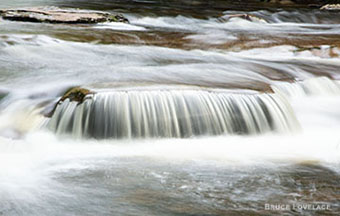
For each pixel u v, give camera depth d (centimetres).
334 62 1141
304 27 1978
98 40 1253
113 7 2247
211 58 1105
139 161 530
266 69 995
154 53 1131
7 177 468
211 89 718
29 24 1459
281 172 498
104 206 399
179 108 658
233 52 1228
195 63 1022
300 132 711
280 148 615
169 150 584
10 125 652
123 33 1420
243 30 1706
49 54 1048
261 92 738
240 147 612
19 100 730
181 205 402
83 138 616
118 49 1157
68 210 392
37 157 541
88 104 628
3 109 707
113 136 621
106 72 883
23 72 888
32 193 426
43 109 690
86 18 1588
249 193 432
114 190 435
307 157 568
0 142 589
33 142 597
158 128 637
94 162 523
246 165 524
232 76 877
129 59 1041
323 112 802
